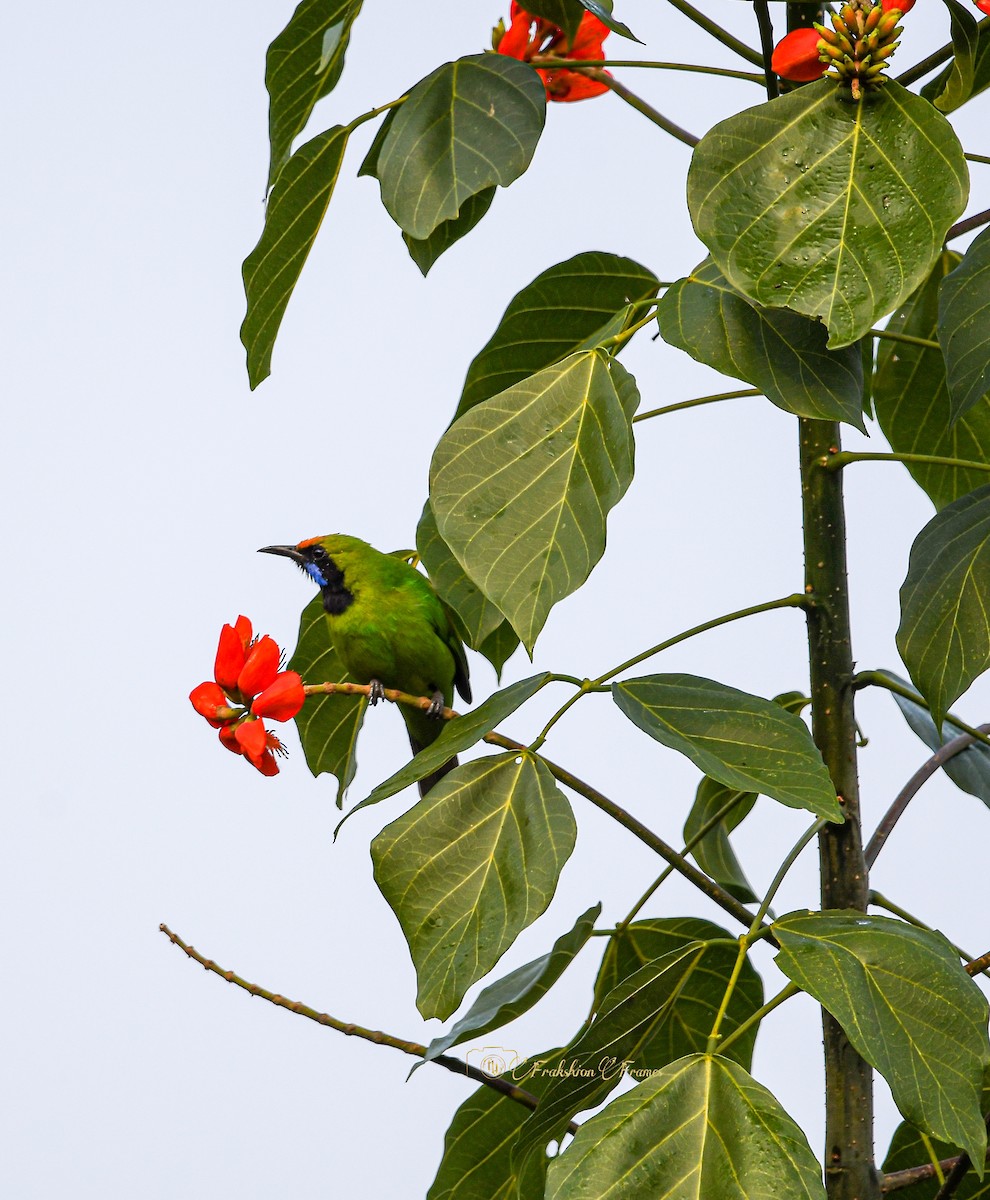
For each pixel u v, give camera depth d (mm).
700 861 7828
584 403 5258
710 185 5215
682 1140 4652
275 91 6730
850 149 5180
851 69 5230
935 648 5605
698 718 5344
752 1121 4664
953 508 5789
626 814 5805
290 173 6410
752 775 5074
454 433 5223
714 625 6027
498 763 5422
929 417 7742
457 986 5039
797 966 4840
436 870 5234
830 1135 6047
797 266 5051
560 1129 6164
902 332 7648
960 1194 6504
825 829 6289
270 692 5863
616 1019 5598
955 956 5051
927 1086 4652
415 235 5773
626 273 7254
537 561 5020
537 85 5914
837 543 6352
